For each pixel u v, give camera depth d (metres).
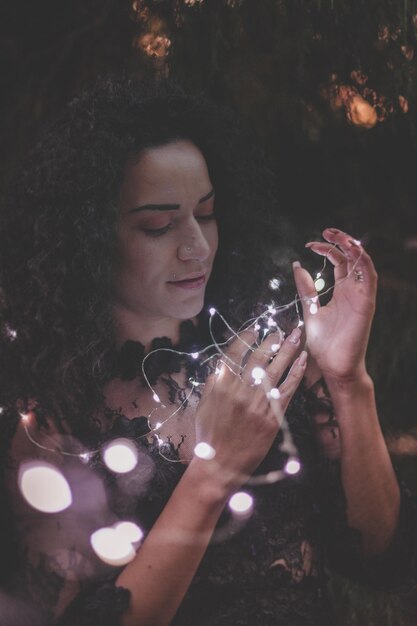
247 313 2.05
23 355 1.88
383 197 2.94
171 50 2.50
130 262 1.83
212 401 1.73
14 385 1.86
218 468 1.70
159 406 1.86
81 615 1.68
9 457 1.79
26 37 2.75
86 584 1.75
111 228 1.81
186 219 1.81
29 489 1.75
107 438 1.79
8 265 1.93
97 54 2.69
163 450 1.80
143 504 1.78
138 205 1.80
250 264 2.06
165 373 1.89
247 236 2.05
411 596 2.73
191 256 1.81
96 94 1.91
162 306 1.85
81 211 1.83
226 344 1.99
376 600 2.75
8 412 1.82
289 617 1.76
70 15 2.71
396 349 2.91
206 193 1.83
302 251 2.82
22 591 1.75
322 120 2.66
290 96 2.60
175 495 1.71
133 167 1.80
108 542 1.74
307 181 2.88
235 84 2.57
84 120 1.86
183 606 1.75
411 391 2.98
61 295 1.87
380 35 2.41
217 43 2.48
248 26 2.49
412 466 2.92
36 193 1.89
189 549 1.69
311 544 1.86
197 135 1.93
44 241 1.87
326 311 1.91
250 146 2.03
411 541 1.98
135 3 2.53
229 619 1.75
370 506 1.93
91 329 1.85
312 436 1.95
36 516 1.76
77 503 1.77
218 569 1.76
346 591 2.76
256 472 1.84
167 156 1.80
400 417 3.01
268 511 1.81
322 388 1.98
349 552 1.96
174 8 2.46
